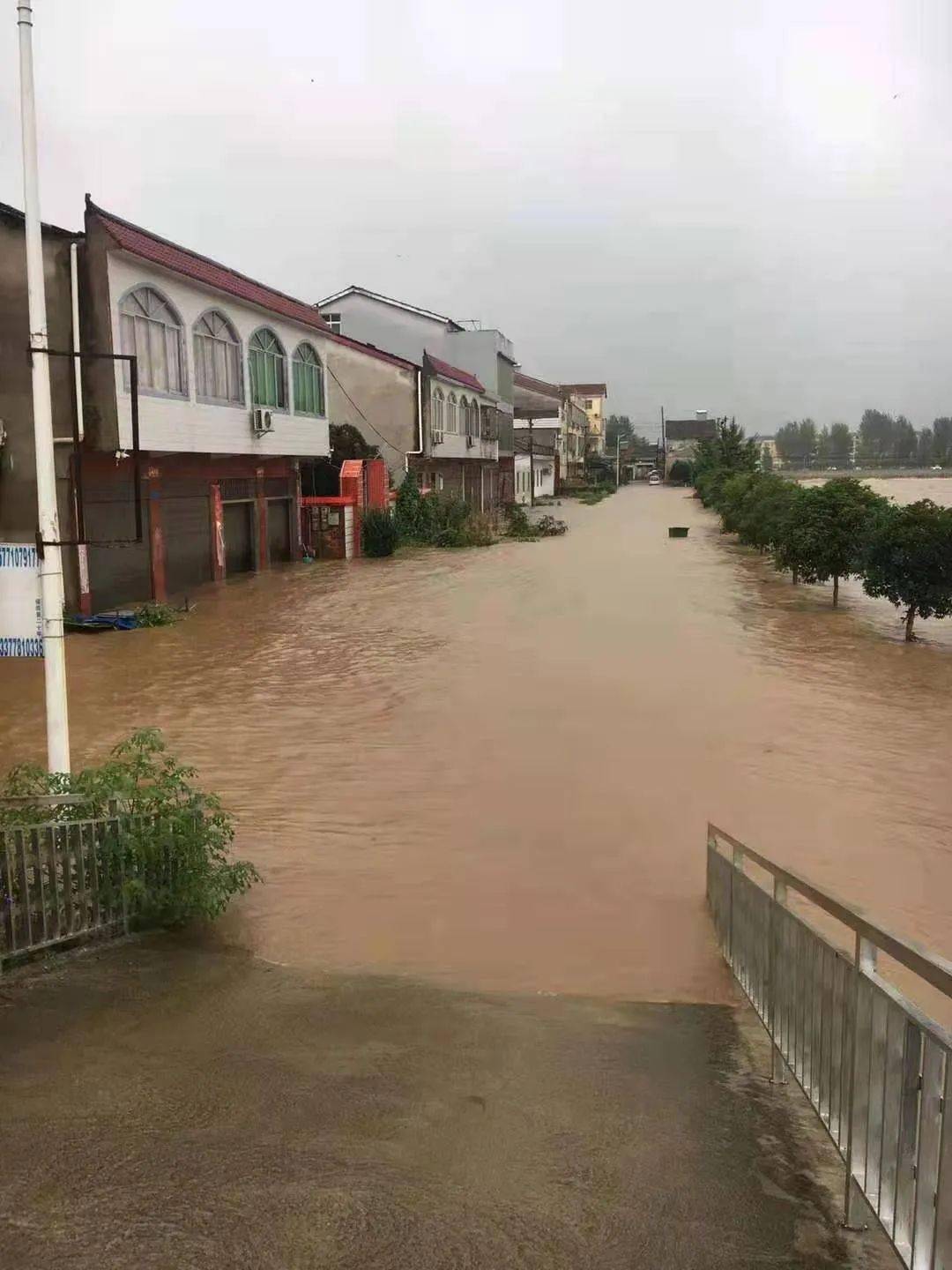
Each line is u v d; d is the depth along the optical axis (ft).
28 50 23.56
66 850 18.19
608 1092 13.29
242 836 27.91
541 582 90.63
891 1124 9.06
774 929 13.96
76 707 43.24
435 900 23.63
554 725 40.04
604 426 474.08
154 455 74.79
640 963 20.25
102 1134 11.32
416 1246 9.20
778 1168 11.12
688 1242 9.52
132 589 73.36
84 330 61.67
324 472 119.14
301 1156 10.87
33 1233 9.25
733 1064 14.70
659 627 65.00
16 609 24.16
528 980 19.39
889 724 40.45
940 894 24.50
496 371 172.86
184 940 20.24
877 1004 9.43
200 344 75.15
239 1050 14.35
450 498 139.33
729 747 37.04
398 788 32.24
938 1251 7.95
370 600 77.92
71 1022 15.29
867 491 76.48
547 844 27.45
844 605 76.48
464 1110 12.42
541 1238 9.46
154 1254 8.93
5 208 57.77
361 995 17.47
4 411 59.88
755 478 155.33
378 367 130.93
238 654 55.62
